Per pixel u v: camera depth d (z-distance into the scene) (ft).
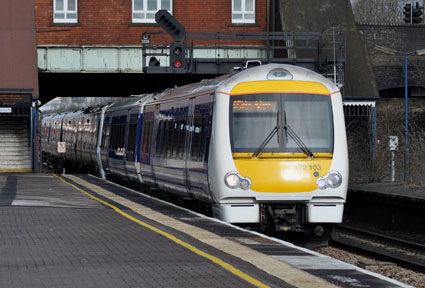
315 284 57.11
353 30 243.40
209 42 248.52
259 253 71.72
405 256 108.78
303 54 235.20
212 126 107.86
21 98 233.35
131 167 176.24
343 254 109.50
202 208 123.54
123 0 247.09
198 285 56.44
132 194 144.25
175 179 132.36
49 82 265.13
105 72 238.48
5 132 241.76
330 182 104.37
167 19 204.74
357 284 57.82
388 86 341.82
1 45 234.58
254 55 244.42
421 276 91.66
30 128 240.53
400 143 200.85
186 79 246.27
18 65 234.58
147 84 269.03
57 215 104.27
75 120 290.97
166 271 61.93
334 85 108.68
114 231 87.30
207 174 109.29
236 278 59.11
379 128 235.40
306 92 106.83
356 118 204.95
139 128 168.14
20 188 157.69
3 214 104.94
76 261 66.59
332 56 229.45
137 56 239.50
